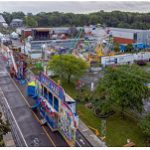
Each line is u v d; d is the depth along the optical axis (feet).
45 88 167.12
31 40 418.92
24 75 249.96
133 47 413.59
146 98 156.15
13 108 181.47
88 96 193.06
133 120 161.07
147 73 165.78
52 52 326.65
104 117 165.58
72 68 227.81
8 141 136.05
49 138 140.77
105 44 384.27
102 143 134.62
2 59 352.08
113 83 155.43
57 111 148.25
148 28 628.28
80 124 156.15
